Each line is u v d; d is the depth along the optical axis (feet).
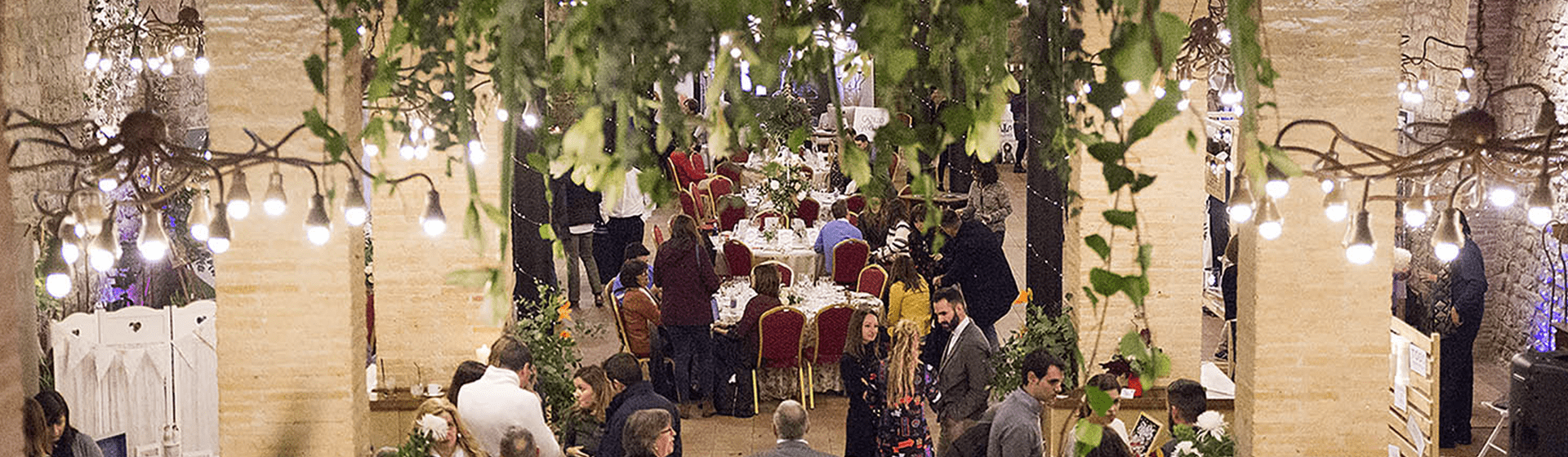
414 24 11.25
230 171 15.46
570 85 7.69
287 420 21.01
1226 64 26.27
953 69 7.87
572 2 8.63
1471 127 14.88
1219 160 42.09
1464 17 34.76
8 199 12.08
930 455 26.81
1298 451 20.22
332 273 20.75
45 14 28.30
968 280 34.83
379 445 26.58
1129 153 25.77
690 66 7.48
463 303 27.02
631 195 44.24
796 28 7.96
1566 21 31.91
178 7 39.52
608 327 41.96
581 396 23.56
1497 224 36.37
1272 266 19.80
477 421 21.59
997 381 26.66
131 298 30.94
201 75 42.14
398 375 27.20
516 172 31.09
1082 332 26.25
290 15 19.30
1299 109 18.76
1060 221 31.14
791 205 44.60
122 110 35.14
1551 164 15.55
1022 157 71.15
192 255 31.76
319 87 10.52
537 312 30.22
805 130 8.29
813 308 34.83
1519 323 35.35
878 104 7.65
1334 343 19.94
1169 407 23.39
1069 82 9.48
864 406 27.53
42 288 26.14
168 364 26.32
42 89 28.17
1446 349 30.17
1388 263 19.67
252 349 20.90
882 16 7.36
